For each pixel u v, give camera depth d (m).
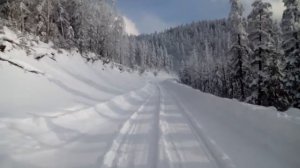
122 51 76.50
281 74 22.70
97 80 25.91
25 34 20.75
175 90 35.12
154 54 144.12
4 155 5.75
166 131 8.98
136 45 134.50
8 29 18.50
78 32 39.81
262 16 24.05
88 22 44.31
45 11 27.94
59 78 17.66
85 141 7.95
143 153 6.75
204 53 104.31
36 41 21.14
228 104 10.68
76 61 26.27
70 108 11.92
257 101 23.38
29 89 12.82
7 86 11.80
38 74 15.40
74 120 9.92
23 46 17.38
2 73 12.74
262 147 6.38
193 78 97.31
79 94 16.36
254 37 24.45
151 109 14.92
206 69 79.94
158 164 5.87
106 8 58.28
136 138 8.22
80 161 6.20
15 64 14.25
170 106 16.23
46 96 12.99
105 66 37.16
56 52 22.92
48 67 18.23
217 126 9.35
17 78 13.20
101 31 53.38
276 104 22.81
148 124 10.38
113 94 21.61
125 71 52.81
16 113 8.87
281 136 6.18
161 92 32.88
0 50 14.37
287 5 24.39
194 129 9.28
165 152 6.68
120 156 6.54
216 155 6.38
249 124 7.91
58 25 34.62
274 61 22.89
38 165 5.77
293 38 23.55
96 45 50.66
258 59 23.62
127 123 10.58
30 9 26.11
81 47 35.03
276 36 24.75
